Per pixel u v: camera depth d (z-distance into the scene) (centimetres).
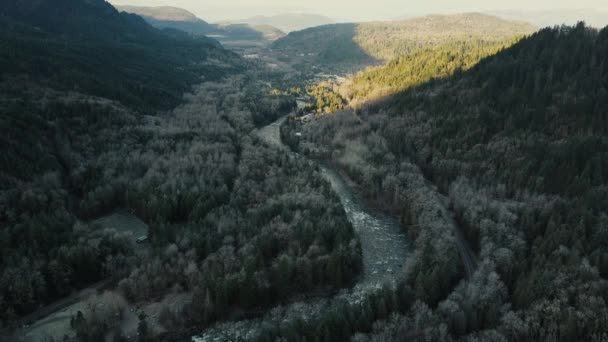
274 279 12306
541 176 15625
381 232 15738
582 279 10438
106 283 12488
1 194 13612
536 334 9244
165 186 15975
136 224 15275
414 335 9494
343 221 14712
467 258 13625
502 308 10262
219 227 13838
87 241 12888
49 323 10975
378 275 13325
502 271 11950
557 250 11638
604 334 8606
